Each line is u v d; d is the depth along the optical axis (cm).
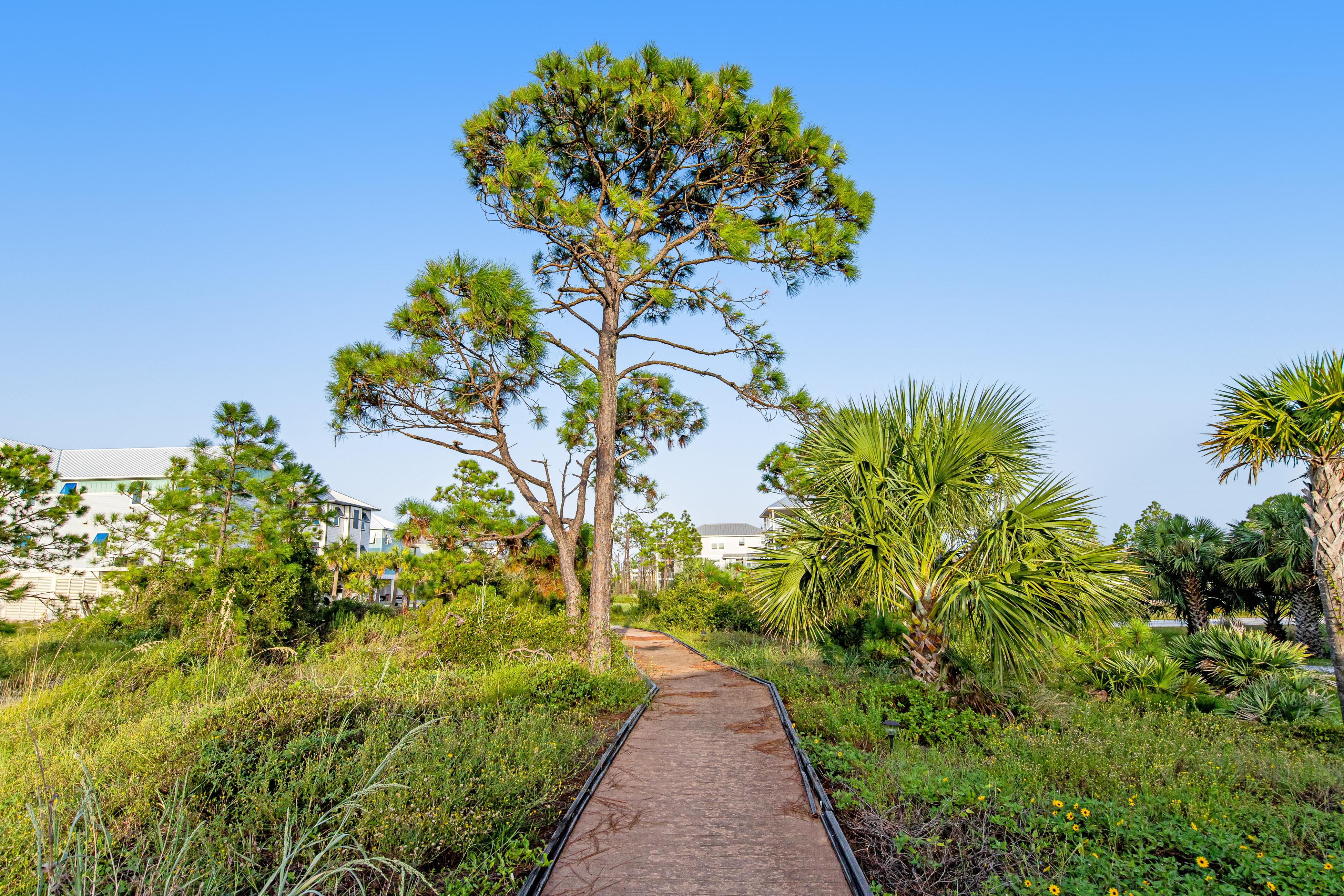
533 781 538
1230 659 1254
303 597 1406
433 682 880
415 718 686
